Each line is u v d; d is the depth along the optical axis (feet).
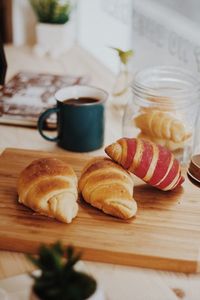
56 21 4.10
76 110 2.58
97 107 2.61
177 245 1.94
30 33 4.44
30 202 2.06
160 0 3.49
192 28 3.21
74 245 1.92
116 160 2.16
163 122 2.50
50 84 3.45
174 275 1.87
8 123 2.96
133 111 2.64
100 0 4.19
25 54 4.17
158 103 2.55
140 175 2.19
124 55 3.10
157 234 1.99
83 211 2.11
